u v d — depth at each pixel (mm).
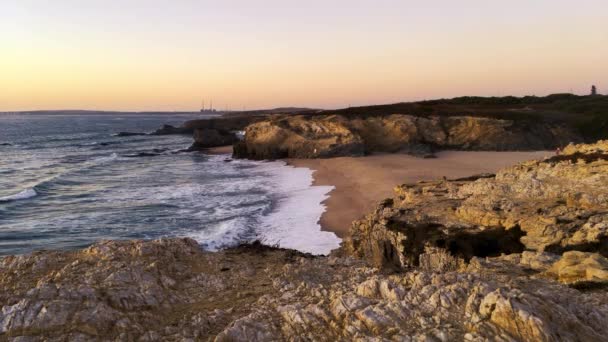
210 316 8445
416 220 19750
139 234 29188
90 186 47062
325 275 11117
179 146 98375
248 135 73000
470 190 23062
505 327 6434
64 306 8117
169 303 9281
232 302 9469
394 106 85750
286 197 38125
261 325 7711
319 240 25891
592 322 6980
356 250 22016
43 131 153875
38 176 56250
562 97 106438
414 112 75438
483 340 6195
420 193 25109
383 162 55562
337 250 23312
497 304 6652
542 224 16156
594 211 16562
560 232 15172
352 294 8242
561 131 68312
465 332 6504
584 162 22047
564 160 23766
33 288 8930
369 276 10469
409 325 6961
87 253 11711
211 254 13094
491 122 68312
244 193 40906
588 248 13859
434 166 50438
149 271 10391
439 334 6469
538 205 18406
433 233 18062
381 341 6582
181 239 13180
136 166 63406
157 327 8227
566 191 19203
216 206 35906
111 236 29062
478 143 67562
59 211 35906
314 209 33062
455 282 8039
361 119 71250
